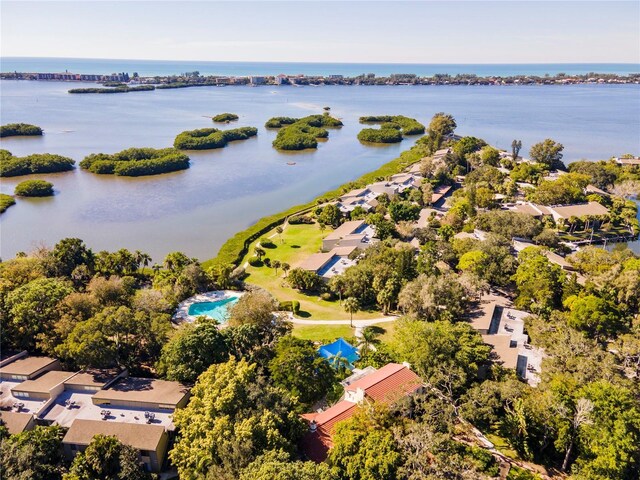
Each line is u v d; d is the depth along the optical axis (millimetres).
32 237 154125
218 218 174875
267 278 126625
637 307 100312
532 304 99375
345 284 113688
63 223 167125
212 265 128750
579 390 65000
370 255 122750
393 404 64875
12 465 58125
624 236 152500
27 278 99500
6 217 172250
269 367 76312
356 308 101688
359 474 54219
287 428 61625
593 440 59688
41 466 59844
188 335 79438
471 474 53844
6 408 71875
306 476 49375
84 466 58781
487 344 86188
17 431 66062
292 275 118312
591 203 164625
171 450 60531
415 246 137250
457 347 77938
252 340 82000
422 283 100312
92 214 176625
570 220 153625
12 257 138375
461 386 72500
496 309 101938
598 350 77312
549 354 82625
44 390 73375
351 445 56656
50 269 109312
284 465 50594
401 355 82188
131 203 190125
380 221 149375
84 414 70562
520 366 82625
